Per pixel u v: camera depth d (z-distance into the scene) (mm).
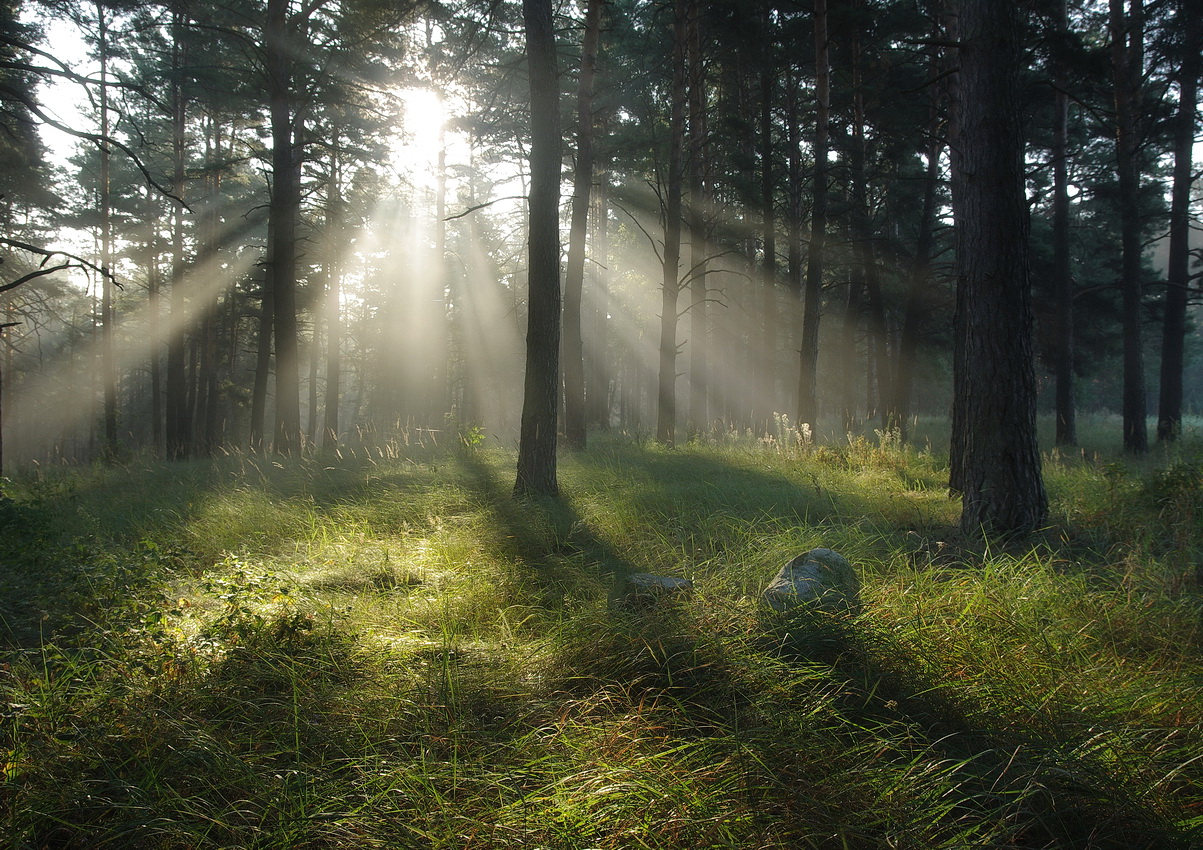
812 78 21406
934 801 2488
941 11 13875
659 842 2303
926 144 18906
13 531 5723
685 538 6438
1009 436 6461
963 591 4496
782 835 2316
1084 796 2543
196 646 3578
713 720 3143
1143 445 14602
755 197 19438
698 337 19734
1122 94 15422
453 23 11273
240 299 28766
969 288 6695
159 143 24812
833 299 28156
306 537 6855
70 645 3842
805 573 4336
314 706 3248
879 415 26531
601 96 20047
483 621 4555
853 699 3277
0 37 6672
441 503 8031
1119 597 4422
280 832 2361
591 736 2975
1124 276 15359
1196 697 3203
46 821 2479
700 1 15859
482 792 2574
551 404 8805
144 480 11047
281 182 14648
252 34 17031
